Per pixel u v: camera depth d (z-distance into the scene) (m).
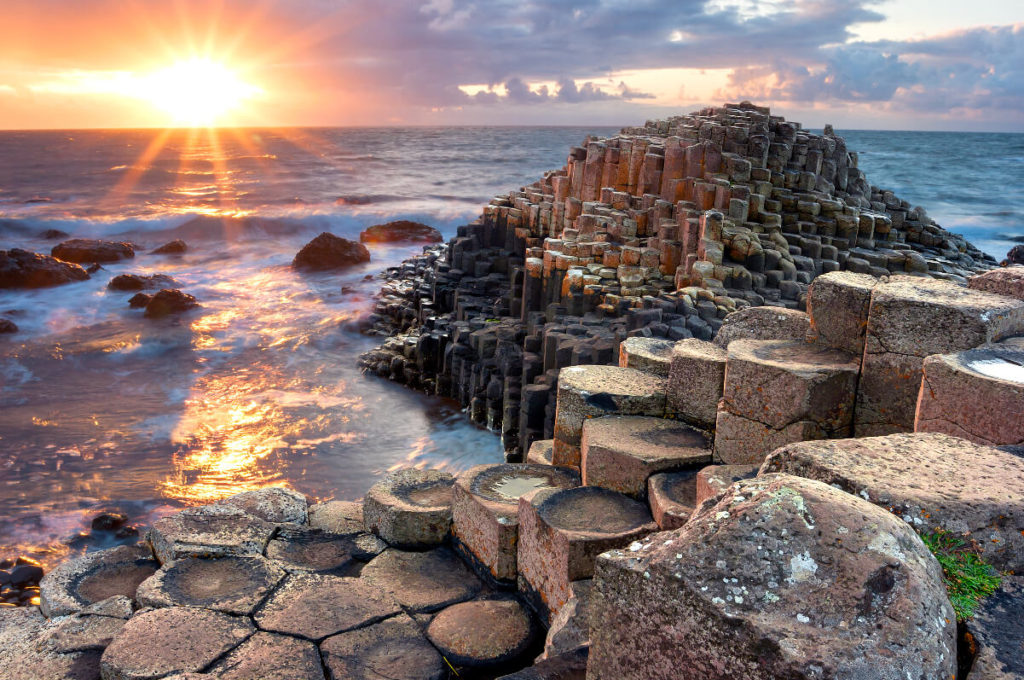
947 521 2.95
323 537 6.70
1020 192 55.00
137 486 12.18
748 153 18.47
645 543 2.94
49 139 182.75
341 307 24.31
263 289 26.88
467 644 5.11
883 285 5.36
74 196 57.34
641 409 6.46
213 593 5.52
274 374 18.27
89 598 5.79
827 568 2.46
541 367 14.24
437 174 76.88
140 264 31.70
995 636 2.57
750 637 2.36
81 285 27.22
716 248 15.38
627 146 19.73
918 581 2.40
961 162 84.56
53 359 19.08
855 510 2.63
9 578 9.20
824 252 17.52
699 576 2.54
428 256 28.83
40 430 14.52
